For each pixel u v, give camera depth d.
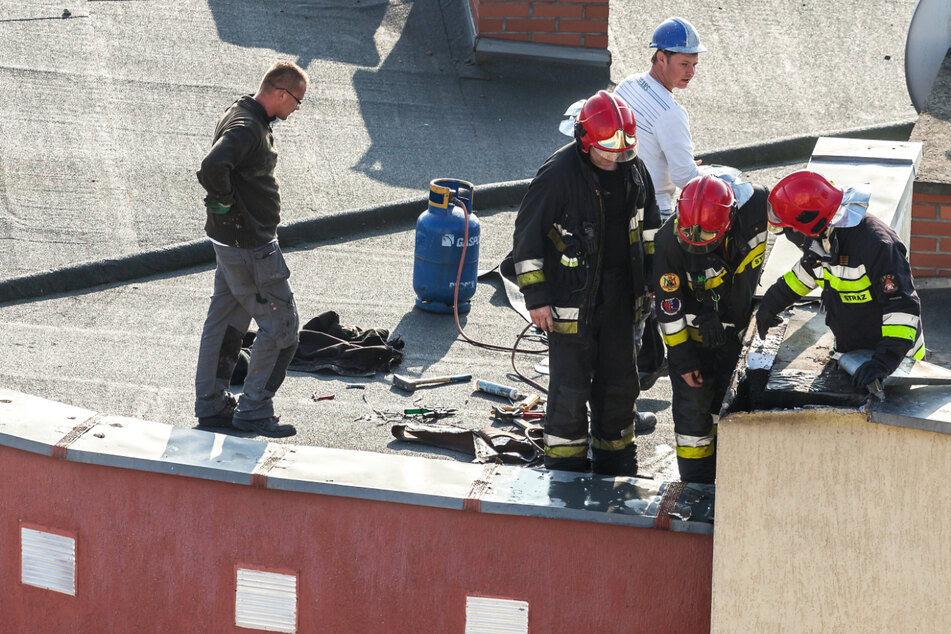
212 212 21.19
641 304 19.58
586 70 46.97
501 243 35.09
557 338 19.11
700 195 16.81
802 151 42.19
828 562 16.09
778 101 45.75
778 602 16.52
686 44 23.75
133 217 34.62
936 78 36.28
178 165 37.91
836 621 16.33
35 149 37.69
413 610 18.66
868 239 15.92
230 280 21.80
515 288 31.06
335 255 33.78
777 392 16.25
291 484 18.28
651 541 17.52
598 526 17.61
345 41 47.69
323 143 40.44
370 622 18.88
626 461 20.73
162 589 19.59
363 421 23.41
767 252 27.20
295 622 19.11
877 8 52.91
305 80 21.47
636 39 49.66
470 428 23.11
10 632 20.86
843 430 15.47
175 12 48.03
